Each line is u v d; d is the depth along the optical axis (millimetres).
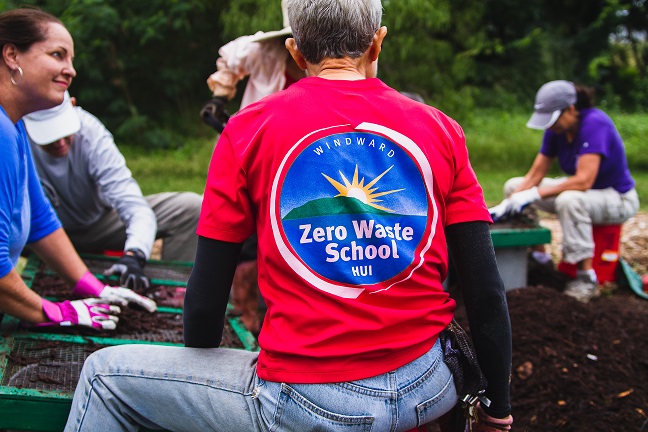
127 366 1926
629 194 5117
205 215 1825
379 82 1877
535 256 5301
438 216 1814
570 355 3576
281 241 1750
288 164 1759
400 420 1769
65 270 3059
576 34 19328
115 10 12312
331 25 1822
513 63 17781
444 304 1870
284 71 3934
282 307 1759
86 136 3811
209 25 13609
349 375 1717
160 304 3316
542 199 5242
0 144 2344
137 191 3895
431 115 1860
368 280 1750
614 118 16031
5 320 2764
